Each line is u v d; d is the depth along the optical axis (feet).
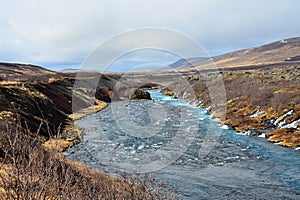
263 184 33.60
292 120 60.85
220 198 29.55
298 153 45.80
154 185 22.20
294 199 29.76
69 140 44.09
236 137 55.57
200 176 34.73
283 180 34.86
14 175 8.70
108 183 18.12
